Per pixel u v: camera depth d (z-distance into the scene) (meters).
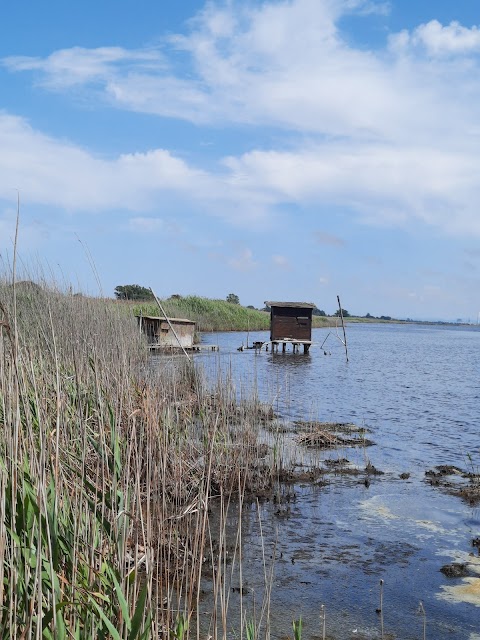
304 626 5.94
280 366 30.58
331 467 11.66
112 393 7.18
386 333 94.38
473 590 6.85
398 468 11.77
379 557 7.65
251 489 9.84
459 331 145.25
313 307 38.78
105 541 4.93
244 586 6.62
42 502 3.52
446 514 9.24
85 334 9.25
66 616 3.81
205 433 9.74
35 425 4.73
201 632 5.46
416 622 6.14
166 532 6.83
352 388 23.39
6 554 3.57
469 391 23.38
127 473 5.01
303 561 7.43
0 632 3.31
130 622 3.79
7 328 3.71
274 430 14.13
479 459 12.62
